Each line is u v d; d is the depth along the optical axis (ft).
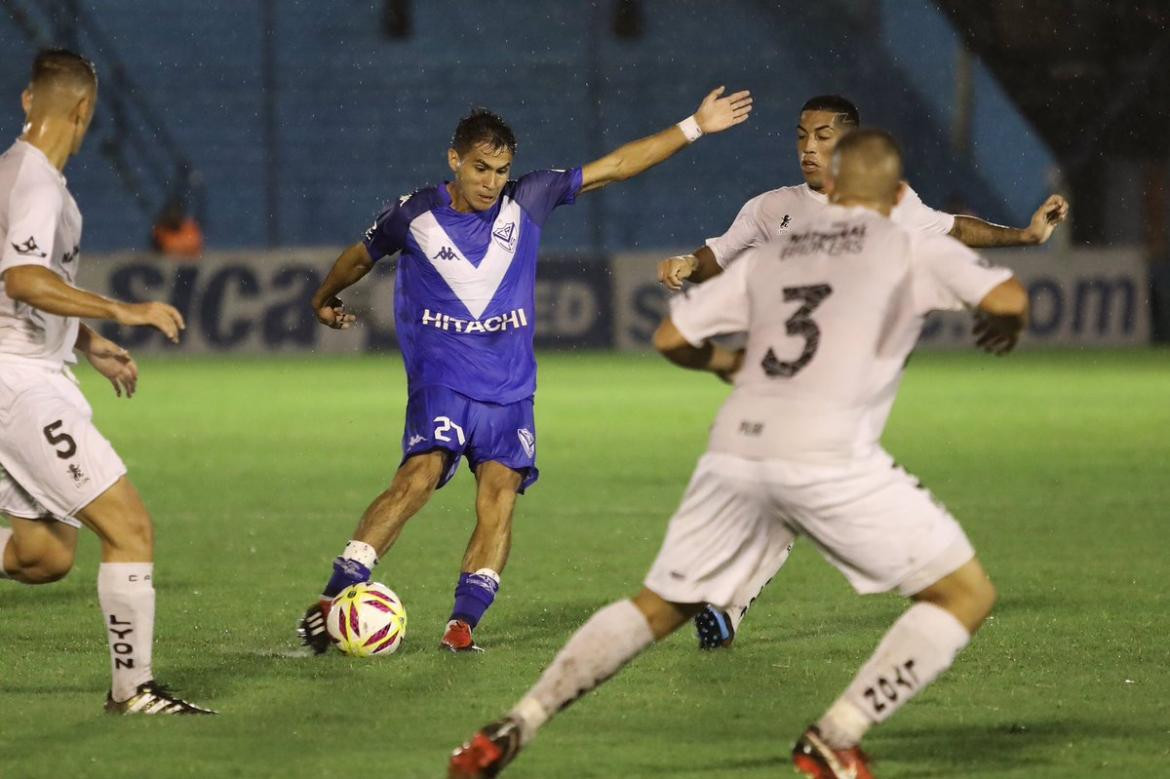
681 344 56.39
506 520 81.25
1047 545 113.70
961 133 407.44
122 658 64.28
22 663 74.54
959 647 53.42
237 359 312.71
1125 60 400.47
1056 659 75.87
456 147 80.79
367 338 324.39
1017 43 405.80
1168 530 120.57
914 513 53.21
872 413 54.08
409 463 81.66
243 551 111.45
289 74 410.52
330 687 69.82
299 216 391.04
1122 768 56.54
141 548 64.59
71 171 381.40
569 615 89.20
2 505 70.18
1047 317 341.00
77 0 408.26
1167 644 79.61
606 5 430.20
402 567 105.81
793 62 426.51
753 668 74.08
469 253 82.17
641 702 67.05
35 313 66.54
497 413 82.43
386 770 55.72
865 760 53.47
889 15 431.84
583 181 85.15
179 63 409.90
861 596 94.38
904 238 54.19
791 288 55.06
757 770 56.03
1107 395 239.91
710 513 54.70
